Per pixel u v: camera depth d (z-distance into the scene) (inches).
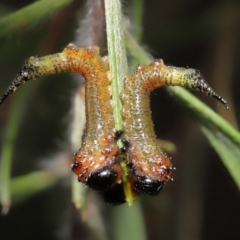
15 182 7.2
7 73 7.7
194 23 8.4
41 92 7.9
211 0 8.6
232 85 8.7
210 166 9.2
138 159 5.6
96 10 6.6
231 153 6.3
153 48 8.4
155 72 5.8
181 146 8.5
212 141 6.3
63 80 7.8
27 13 6.4
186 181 8.2
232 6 8.3
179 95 6.3
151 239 8.1
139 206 7.3
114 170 5.6
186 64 8.7
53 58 5.8
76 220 7.2
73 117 6.7
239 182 6.2
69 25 7.0
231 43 8.3
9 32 6.5
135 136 5.7
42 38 7.1
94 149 5.6
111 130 5.7
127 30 6.6
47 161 7.4
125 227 7.2
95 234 7.2
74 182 6.5
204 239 9.3
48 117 8.2
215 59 8.3
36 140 8.4
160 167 5.6
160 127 8.7
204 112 6.3
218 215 9.4
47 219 8.6
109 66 5.8
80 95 6.6
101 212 7.2
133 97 5.7
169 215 8.2
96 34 6.6
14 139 6.9
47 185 7.3
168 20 8.5
